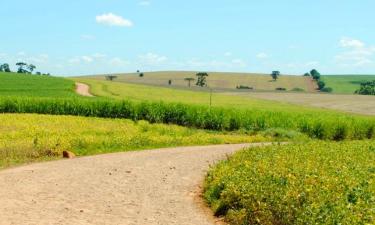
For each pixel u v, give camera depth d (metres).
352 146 25.94
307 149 23.03
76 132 37.94
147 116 55.03
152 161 26.09
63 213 14.45
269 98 111.06
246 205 13.43
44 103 58.97
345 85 196.88
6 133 36.12
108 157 27.61
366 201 11.41
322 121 50.53
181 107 53.69
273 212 12.27
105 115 57.31
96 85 113.25
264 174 14.93
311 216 10.62
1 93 86.06
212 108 52.97
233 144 38.00
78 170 22.75
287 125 51.03
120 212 14.95
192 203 16.61
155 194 17.86
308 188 12.33
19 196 16.67
